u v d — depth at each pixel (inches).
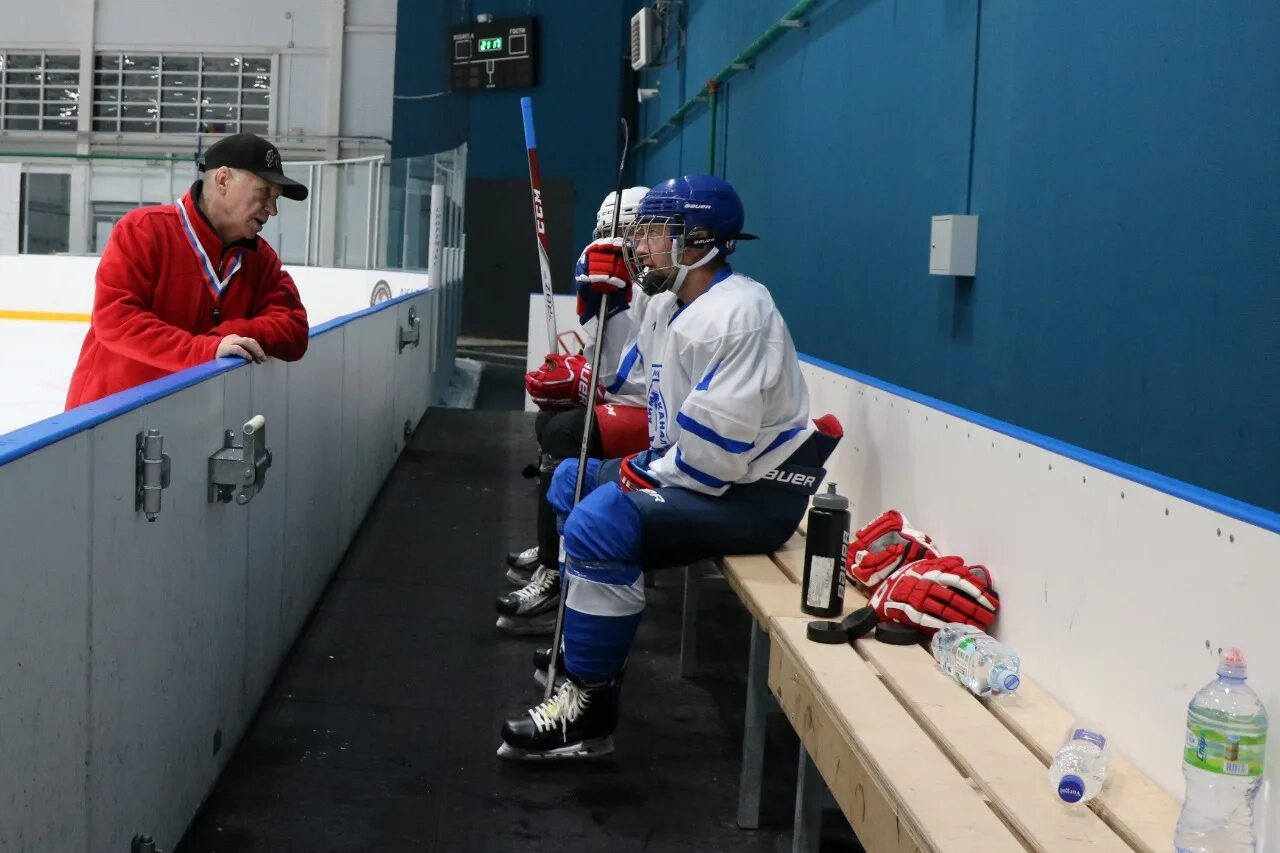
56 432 58.2
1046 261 127.1
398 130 609.0
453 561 161.8
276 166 107.0
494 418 281.4
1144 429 106.3
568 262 569.0
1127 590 62.2
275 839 86.2
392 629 133.5
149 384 78.6
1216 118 95.3
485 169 569.0
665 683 122.6
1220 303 94.3
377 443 193.6
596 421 125.0
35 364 330.6
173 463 78.8
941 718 64.9
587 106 560.4
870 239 192.9
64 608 60.0
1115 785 57.9
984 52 144.7
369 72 610.2
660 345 102.2
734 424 91.5
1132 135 109.1
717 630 140.3
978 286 146.1
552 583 132.7
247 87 611.2
